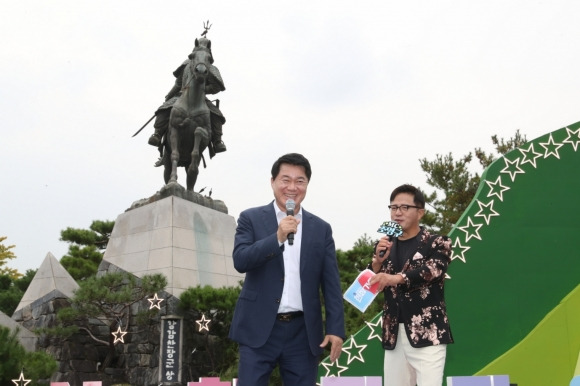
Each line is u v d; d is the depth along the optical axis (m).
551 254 8.32
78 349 14.44
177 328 13.19
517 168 8.66
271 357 4.40
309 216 4.71
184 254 15.41
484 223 8.43
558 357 7.87
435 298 5.15
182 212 15.88
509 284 8.20
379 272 5.41
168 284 14.66
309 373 4.43
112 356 14.48
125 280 15.09
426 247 5.22
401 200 5.38
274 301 4.39
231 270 16.36
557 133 8.80
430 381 5.00
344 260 16.41
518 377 7.80
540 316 8.10
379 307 13.30
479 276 8.23
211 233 16.33
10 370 9.44
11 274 33.06
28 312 15.30
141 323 14.01
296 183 4.63
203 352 14.40
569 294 8.12
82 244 26.42
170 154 17.47
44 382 10.85
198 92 16.77
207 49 17.11
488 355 7.94
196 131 16.47
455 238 8.36
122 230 16.64
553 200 8.54
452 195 17.95
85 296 13.28
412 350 5.13
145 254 15.66
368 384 5.41
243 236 4.55
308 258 4.53
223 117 17.78
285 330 4.43
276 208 4.70
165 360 13.01
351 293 5.00
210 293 13.70
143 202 16.69
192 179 16.75
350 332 12.21
